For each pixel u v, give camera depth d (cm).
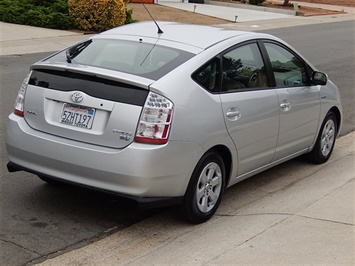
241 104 515
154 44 516
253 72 549
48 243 455
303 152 642
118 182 445
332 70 1420
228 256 429
